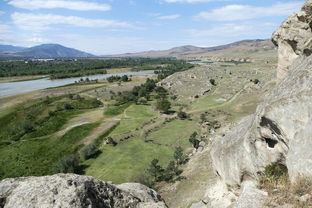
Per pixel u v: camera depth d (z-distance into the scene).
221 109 93.00
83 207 8.74
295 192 10.27
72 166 60.34
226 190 19.75
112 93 134.12
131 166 58.78
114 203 10.12
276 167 13.43
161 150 65.50
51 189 8.97
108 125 87.94
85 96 130.00
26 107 108.94
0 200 8.84
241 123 19.47
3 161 66.56
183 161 54.84
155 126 82.81
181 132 74.94
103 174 56.97
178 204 35.66
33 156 69.19
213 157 20.78
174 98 119.69
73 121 94.19
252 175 15.63
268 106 13.54
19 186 9.25
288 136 12.43
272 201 10.23
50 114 100.81
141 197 11.77
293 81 13.37
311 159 10.46
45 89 144.75
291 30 23.28
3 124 92.50
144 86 140.25
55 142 77.06
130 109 106.81
